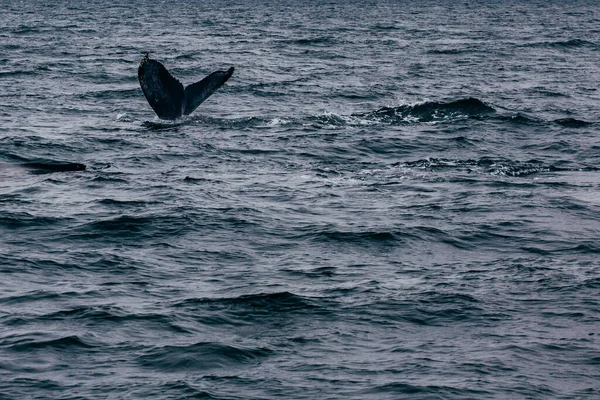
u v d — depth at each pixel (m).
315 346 19.67
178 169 36.81
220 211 29.92
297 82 65.88
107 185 33.44
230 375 18.22
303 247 26.69
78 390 17.58
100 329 20.39
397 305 21.91
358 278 23.97
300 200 31.81
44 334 20.05
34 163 36.44
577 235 28.14
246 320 21.05
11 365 18.58
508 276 24.12
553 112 53.19
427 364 18.75
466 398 17.34
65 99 56.06
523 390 17.69
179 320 20.95
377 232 27.72
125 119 48.28
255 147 41.00
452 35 121.69
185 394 17.39
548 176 36.53
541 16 181.75
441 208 30.81
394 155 40.44
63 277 23.97
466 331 20.50
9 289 22.98
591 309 21.73
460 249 26.73
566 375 18.36
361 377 18.19
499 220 29.50
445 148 41.84
